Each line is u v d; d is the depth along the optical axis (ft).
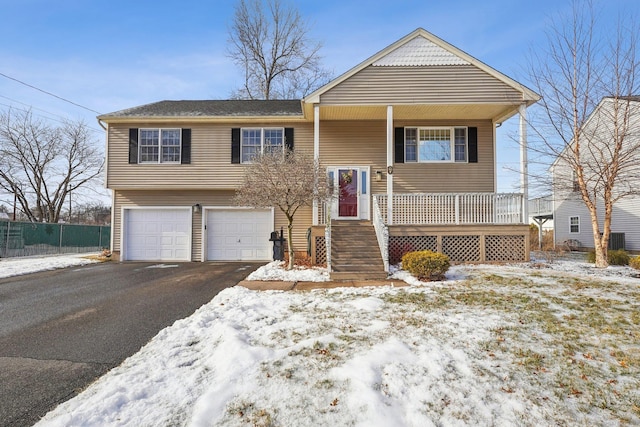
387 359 11.50
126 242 43.60
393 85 36.22
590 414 9.09
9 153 82.79
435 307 18.01
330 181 34.78
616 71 33.53
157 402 9.30
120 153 41.98
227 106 46.85
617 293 20.59
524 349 12.71
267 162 31.14
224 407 9.07
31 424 8.57
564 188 35.99
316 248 35.37
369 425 8.37
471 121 41.45
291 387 9.99
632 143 35.83
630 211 51.52
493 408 9.18
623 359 12.05
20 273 31.42
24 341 14.46
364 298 20.11
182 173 41.88
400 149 41.34
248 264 39.52
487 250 34.42
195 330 14.89
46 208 91.86
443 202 35.29
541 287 22.31
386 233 29.32
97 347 13.78
